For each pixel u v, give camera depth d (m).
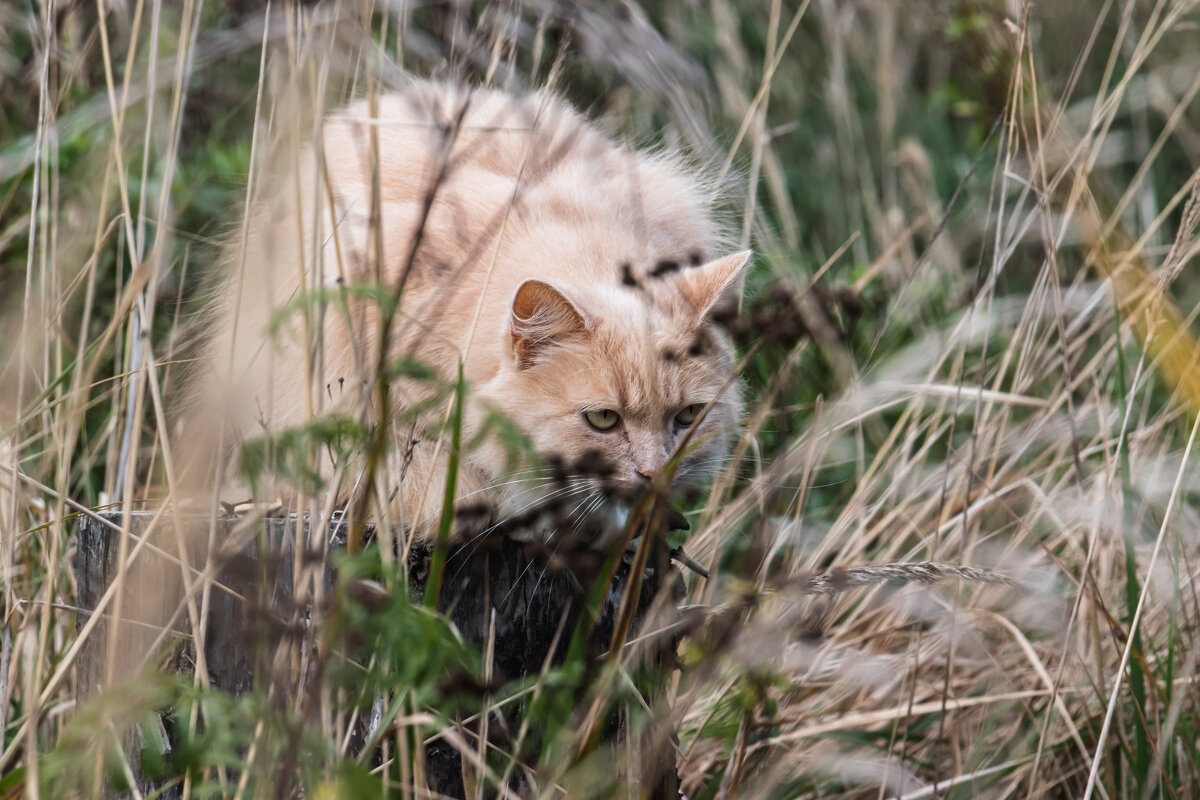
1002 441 6.87
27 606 5.60
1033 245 9.73
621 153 7.24
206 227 7.93
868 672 5.81
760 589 4.37
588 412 5.96
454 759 4.65
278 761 3.44
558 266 6.17
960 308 8.38
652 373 5.27
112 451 5.82
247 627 3.64
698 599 6.27
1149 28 6.81
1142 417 7.03
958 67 10.41
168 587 4.48
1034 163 6.59
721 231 7.92
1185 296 9.62
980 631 6.31
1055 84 10.50
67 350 7.12
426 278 5.79
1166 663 5.88
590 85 7.62
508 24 5.17
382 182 6.26
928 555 6.35
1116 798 5.51
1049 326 7.19
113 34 7.97
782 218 8.90
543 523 4.84
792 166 10.96
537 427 6.03
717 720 4.65
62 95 5.96
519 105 5.22
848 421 5.77
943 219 6.53
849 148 10.24
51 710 5.21
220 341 5.95
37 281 6.43
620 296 6.03
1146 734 5.28
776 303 4.56
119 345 6.00
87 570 4.84
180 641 4.41
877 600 6.81
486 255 6.19
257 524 3.74
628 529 3.96
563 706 3.90
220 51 7.36
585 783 3.73
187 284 7.67
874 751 5.69
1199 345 6.35
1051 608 5.93
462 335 6.10
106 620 4.65
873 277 8.55
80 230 6.29
